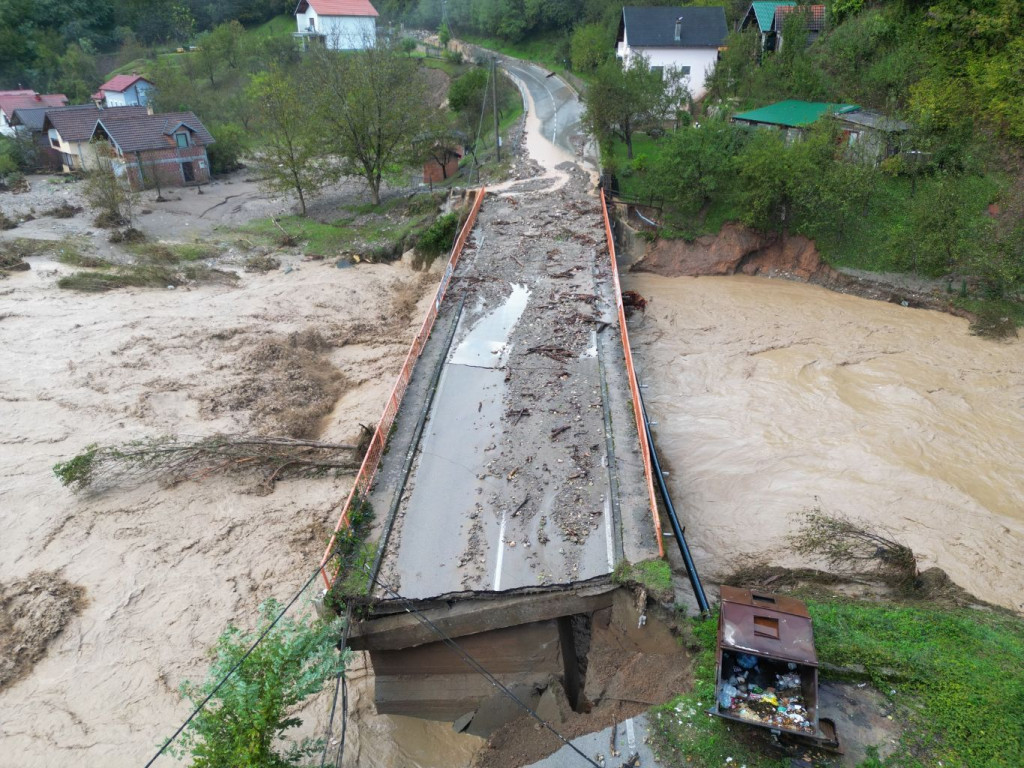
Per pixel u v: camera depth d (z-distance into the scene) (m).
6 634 16.64
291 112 43.97
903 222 32.03
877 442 21.67
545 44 71.06
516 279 27.41
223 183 56.50
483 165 44.72
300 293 34.09
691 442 21.98
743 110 42.97
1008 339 27.31
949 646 13.12
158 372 26.78
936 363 26.02
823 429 22.42
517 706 13.20
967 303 29.19
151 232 43.31
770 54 45.12
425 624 13.22
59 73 82.88
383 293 34.28
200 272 35.91
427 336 23.11
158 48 91.75
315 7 76.88
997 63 33.81
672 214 35.47
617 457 17.16
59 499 20.67
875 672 12.10
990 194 31.41
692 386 25.09
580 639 14.24
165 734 14.41
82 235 42.72
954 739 11.00
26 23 86.12
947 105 33.78
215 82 78.12
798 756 10.89
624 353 21.67
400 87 44.41
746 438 22.06
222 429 23.31
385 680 13.88
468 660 13.66
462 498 16.02
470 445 17.84
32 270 37.06
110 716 14.77
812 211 32.16
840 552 16.84
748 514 18.88
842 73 41.72
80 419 23.97
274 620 12.38
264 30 92.81
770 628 11.45
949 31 37.97
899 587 16.03
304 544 18.81
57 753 14.04
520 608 13.48
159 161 54.12
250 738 10.60
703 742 11.20
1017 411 22.98
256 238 41.91
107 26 95.62
